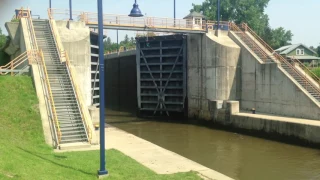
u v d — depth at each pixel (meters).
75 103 16.62
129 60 38.56
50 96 15.84
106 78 45.22
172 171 11.30
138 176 10.34
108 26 25.73
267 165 16.02
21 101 15.60
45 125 14.89
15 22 23.38
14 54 27.72
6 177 7.41
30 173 8.31
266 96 25.58
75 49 23.72
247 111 27.27
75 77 18.03
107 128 22.16
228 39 29.20
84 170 10.41
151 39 31.94
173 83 31.95
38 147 13.02
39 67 17.95
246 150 19.12
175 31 28.09
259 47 27.92
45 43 20.91
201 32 28.98
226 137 23.02
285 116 23.66
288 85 23.69
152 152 14.18
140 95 33.22
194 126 27.95
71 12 24.75
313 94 22.91
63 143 14.31
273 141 21.44
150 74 32.44
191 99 30.89
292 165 15.99
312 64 41.00
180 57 31.22
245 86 27.55
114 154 13.17
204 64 29.22
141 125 28.44
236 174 14.68
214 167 15.76
